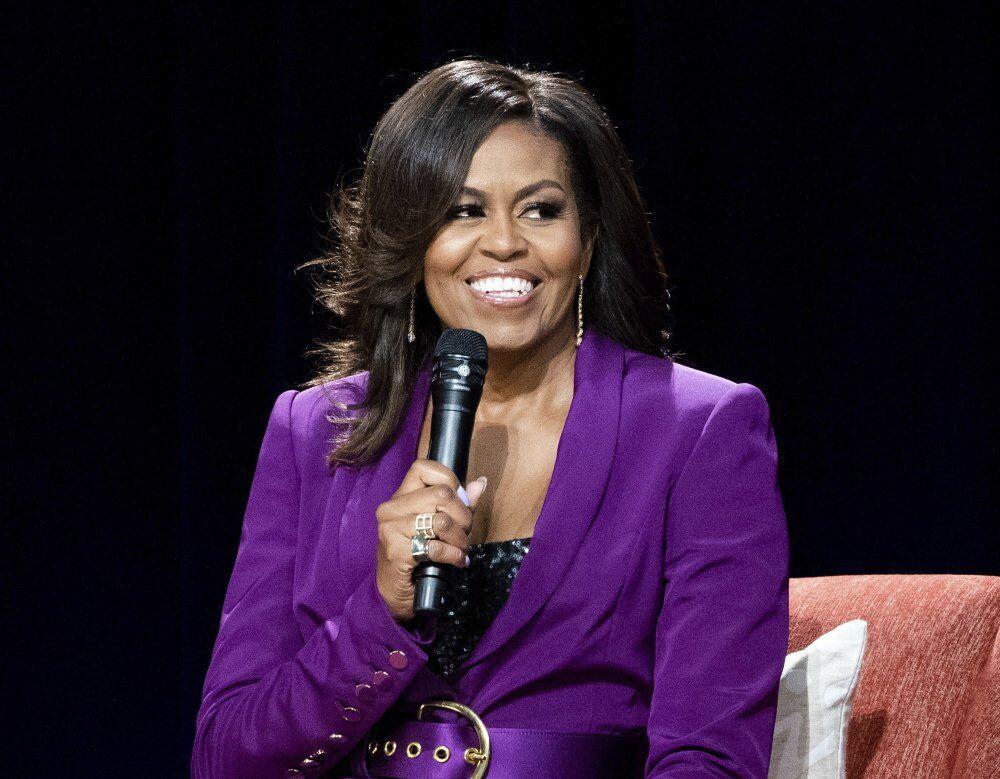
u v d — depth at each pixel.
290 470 7.24
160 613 14.04
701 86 11.21
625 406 6.73
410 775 6.10
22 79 14.13
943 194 10.40
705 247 11.17
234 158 13.70
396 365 7.02
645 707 6.38
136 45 14.18
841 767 7.09
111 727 13.91
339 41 12.94
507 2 12.20
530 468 6.73
